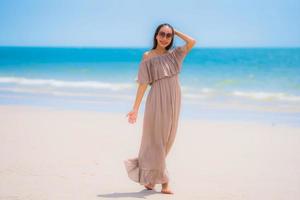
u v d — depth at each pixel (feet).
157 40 17.57
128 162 18.12
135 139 29.71
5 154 24.63
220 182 19.84
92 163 22.88
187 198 17.40
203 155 25.49
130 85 79.66
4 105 50.70
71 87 78.13
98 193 17.87
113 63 129.08
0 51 247.91
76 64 130.82
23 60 157.58
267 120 39.70
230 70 98.27
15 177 19.97
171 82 17.37
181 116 42.37
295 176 20.86
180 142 29.45
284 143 28.86
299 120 39.65
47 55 195.62
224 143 28.94
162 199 17.21
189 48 17.75
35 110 45.16
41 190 18.04
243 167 22.63
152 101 17.31
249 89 70.79
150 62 17.37
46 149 26.09
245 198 17.46
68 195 17.48
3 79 95.45
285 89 69.87
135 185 19.15
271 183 19.67
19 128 33.63
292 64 105.09
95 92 69.26
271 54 141.90
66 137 30.07
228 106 50.83
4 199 16.78
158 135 17.39
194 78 87.86
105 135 31.07
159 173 17.63
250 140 29.96
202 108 48.75
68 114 41.98
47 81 89.61
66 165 22.34
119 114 42.22
